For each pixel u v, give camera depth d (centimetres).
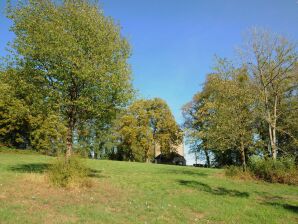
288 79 3161
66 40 1842
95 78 1884
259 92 2989
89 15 2048
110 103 2081
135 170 3231
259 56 3048
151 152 6325
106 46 2008
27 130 4988
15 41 1930
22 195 1443
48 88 1895
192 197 1775
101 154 6512
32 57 1894
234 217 1386
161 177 2661
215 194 1980
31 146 5269
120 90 2033
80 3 2109
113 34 2117
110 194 1664
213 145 2930
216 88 2934
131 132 6225
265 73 3062
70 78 1870
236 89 2834
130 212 1323
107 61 1986
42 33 1873
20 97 2017
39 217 1129
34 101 1931
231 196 1959
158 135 6450
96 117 2189
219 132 2805
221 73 2939
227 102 2825
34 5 2012
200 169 3934
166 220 1245
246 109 2886
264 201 1886
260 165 2902
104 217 1198
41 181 1723
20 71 1952
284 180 2781
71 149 1998
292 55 2981
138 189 1922
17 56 1914
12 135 5050
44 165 2909
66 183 1691
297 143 3166
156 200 1605
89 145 2483
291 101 3359
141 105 6406
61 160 1777
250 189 2336
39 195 1476
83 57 1889
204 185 2355
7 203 1277
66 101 1917
